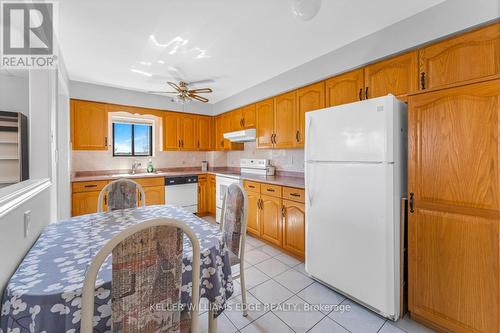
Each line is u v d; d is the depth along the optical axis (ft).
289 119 9.70
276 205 9.36
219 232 4.44
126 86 11.37
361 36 6.70
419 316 5.16
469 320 4.42
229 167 16.28
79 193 10.11
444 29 5.14
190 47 7.32
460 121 4.50
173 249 2.71
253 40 6.91
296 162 11.24
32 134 5.22
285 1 5.20
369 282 5.43
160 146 14.01
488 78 4.17
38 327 2.38
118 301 2.41
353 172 5.69
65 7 5.27
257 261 8.34
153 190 12.21
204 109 15.05
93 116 11.05
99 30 6.28
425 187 4.99
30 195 3.71
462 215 4.50
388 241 5.12
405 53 6.00
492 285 4.17
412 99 5.15
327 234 6.33
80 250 3.65
